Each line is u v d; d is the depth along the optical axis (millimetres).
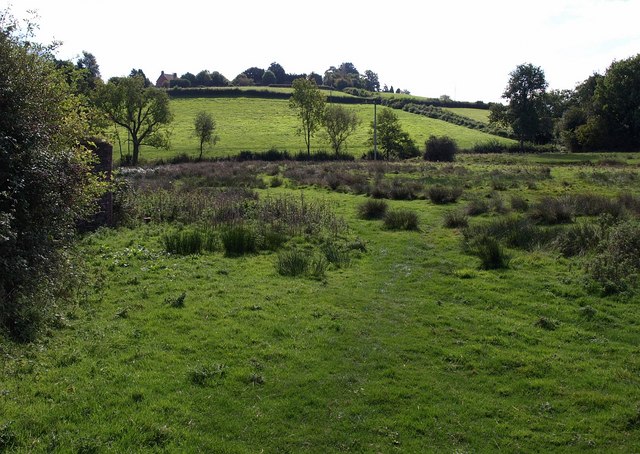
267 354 7074
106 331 7559
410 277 11125
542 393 6336
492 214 18297
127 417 5320
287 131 76000
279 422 5516
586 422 5711
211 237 14070
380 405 5953
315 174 33812
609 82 70000
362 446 5168
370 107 98688
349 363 6996
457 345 7688
